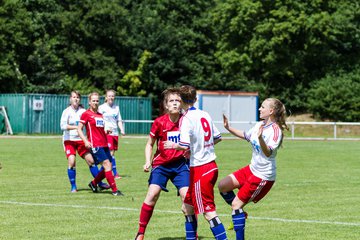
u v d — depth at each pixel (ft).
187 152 49.80
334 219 64.28
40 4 317.83
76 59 316.81
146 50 333.21
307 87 343.05
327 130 318.45
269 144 50.31
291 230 58.18
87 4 317.63
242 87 347.77
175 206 72.08
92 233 56.18
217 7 343.05
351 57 347.36
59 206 71.82
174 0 353.72
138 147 179.01
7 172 109.40
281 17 321.52
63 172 109.70
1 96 264.93
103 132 81.76
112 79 318.24
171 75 342.44
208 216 48.75
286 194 83.61
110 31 325.01
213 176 48.88
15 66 293.64
